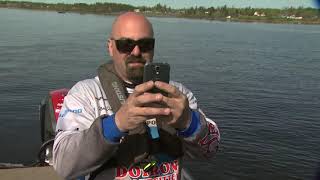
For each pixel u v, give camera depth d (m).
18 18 123.06
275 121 19.98
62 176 2.19
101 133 1.99
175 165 2.40
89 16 170.38
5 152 12.85
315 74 36.38
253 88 28.09
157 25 125.56
